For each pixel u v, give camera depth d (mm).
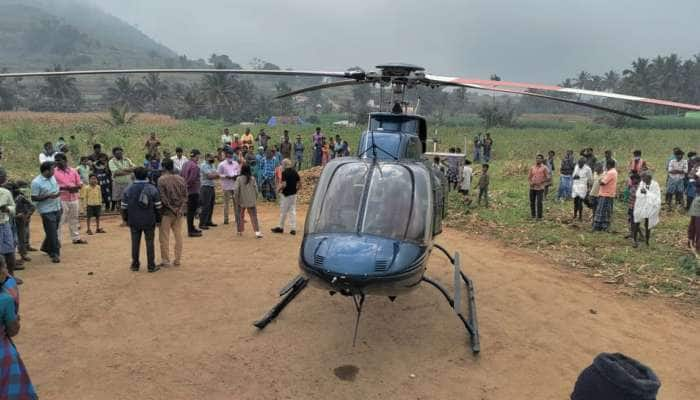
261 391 4961
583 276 8961
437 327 6613
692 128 56625
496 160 29766
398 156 6387
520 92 6961
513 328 6676
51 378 5043
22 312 6566
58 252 8812
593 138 35750
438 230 6453
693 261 9359
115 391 4871
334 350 5848
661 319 7102
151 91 110875
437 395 5004
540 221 13070
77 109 120438
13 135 31234
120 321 6418
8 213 7324
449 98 138000
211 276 8266
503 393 5094
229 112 97000
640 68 110875
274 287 7840
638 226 10750
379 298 7543
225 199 12359
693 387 5340
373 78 7406
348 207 5539
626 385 2457
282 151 20266
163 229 8578
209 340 5988
